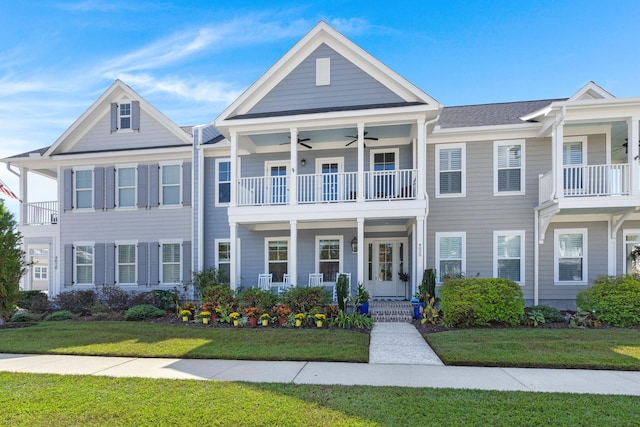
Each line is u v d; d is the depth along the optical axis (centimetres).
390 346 798
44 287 2447
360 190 1159
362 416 422
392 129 1273
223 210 1459
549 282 1238
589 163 1210
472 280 1030
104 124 1547
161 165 1501
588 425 399
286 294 1081
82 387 535
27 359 720
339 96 1249
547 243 1246
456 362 657
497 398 479
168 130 1506
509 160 1275
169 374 607
